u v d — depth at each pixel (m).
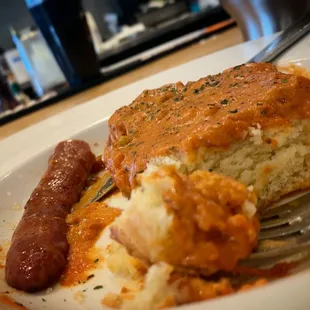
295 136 0.15
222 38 0.34
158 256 0.11
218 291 0.11
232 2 0.26
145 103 0.18
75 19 0.34
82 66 0.35
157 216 0.11
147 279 0.11
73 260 0.16
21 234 0.16
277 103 0.14
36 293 0.15
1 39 0.59
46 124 0.25
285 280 0.10
